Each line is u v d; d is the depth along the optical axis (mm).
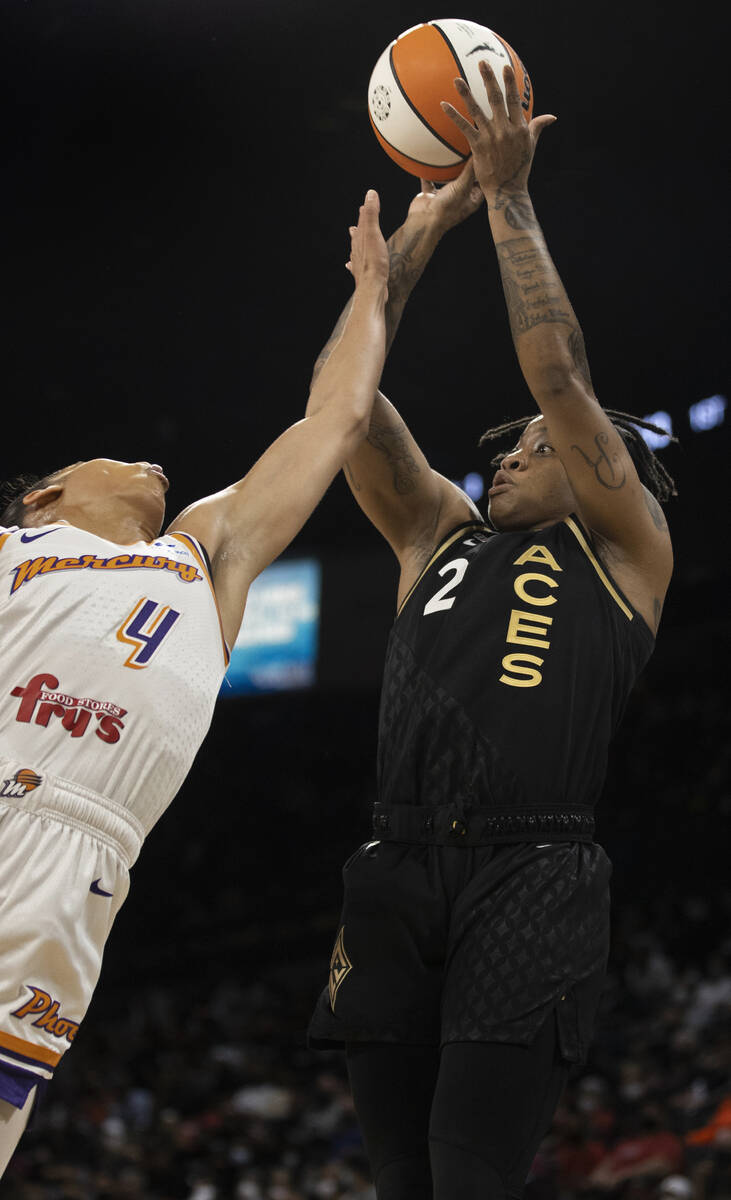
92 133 12422
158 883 20297
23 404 15867
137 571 2240
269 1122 11484
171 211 13562
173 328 15164
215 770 21359
